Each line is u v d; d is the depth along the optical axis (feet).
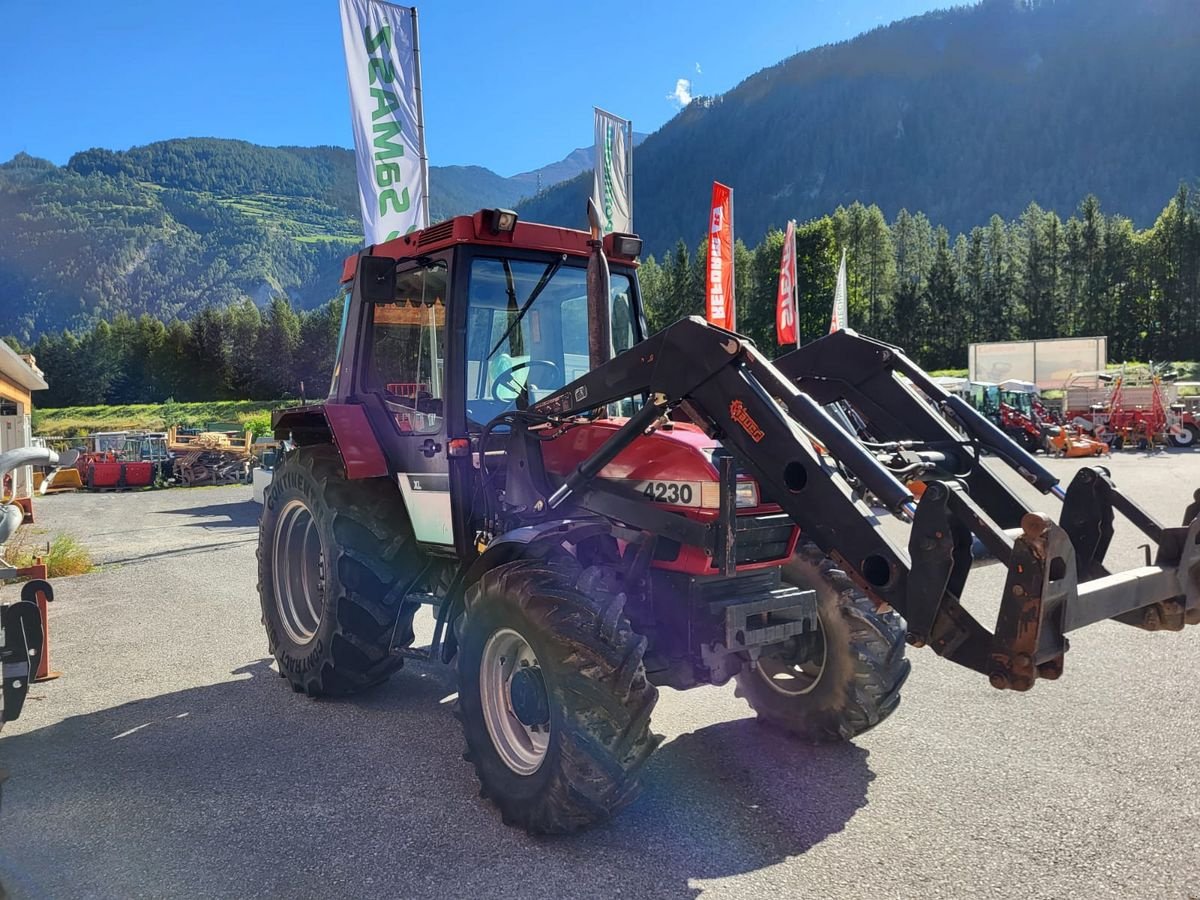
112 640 20.03
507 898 8.64
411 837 10.00
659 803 10.75
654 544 10.57
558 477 12.00
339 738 13.32
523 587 9.93
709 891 8.70
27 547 32.37
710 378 9.67
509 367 13.35
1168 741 12.34
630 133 42.86
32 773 12.09
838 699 12.03
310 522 16.38
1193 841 9.47
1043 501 39.40
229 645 19.43
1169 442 80.84
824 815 10.33
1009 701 14.25
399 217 33.09
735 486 9.87
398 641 15.30
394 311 14.46
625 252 14.47
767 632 10.45
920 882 8.78
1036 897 8.45
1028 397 90.79
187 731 13.71
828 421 8.71
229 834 10.16
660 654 10.60
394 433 14.25
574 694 9.19
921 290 244.22
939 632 7.91
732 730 13.34
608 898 8.60
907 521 8.13
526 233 13.17
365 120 32.35
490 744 10.55
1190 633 17.99
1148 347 235.61
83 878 9.20
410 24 33.01
